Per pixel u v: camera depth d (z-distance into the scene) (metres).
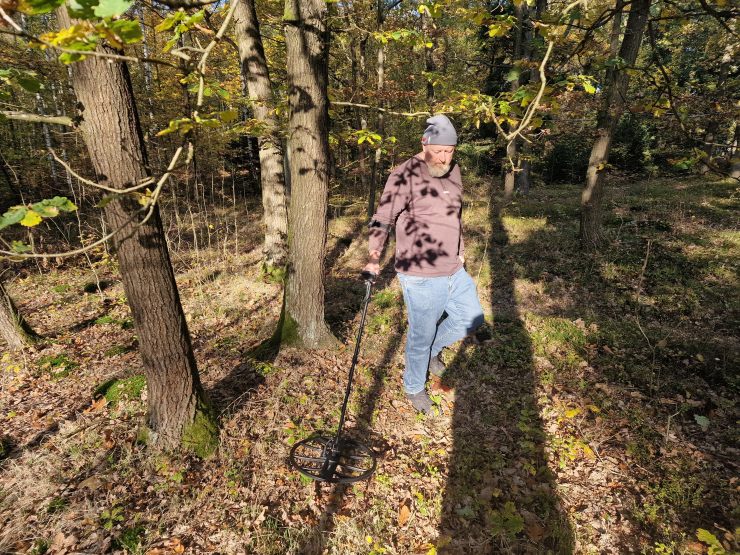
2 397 4.62
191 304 6.82
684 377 3.97
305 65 4.02
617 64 2.32
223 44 8.37
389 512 2.77
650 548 2.39
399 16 8.24
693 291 5.98
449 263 2.92
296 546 2.52
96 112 2.36
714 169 2.17
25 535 2.67
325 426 3.51
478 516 2.70
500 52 14.35
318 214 4.47
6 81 1.94
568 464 3.05
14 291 8.23
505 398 3.83
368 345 4.89
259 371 4.33
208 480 3.03
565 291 6.48
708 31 8.80
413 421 3.58
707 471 2.86
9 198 11.42
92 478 3.05
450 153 2.74
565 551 2.41
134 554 2.49
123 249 2.75
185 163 1.52
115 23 0.97
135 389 4.14
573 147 19.95
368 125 11.43
